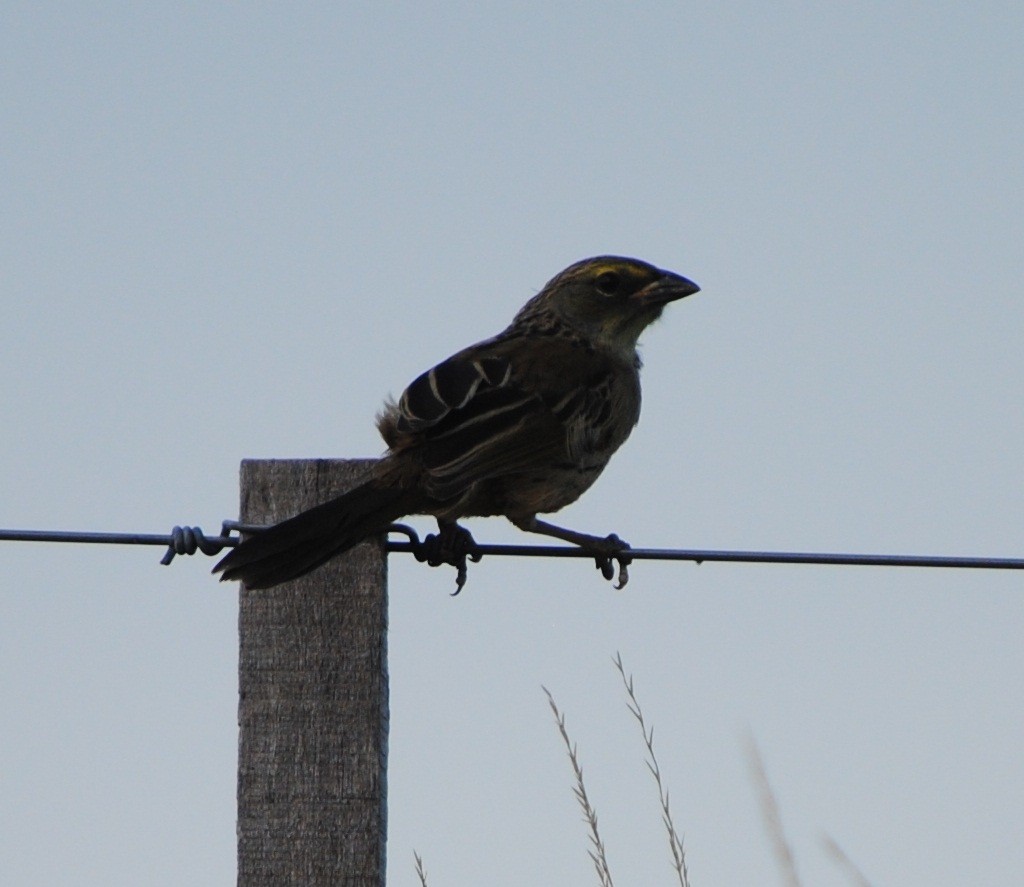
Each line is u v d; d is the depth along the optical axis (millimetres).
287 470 9570
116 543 9461
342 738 8508
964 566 10102
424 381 10695
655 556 10797
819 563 10305
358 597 8703
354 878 8328
